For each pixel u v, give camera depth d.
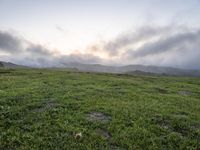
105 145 15.94
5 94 27.92
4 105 23.09
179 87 56.41
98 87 40.22
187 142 17.55
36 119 19.59
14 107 22.39
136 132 18.45
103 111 23.16
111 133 17.91
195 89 54.25
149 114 23.55
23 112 21.14
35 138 16.09
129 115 22.58
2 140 15.38
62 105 24.28
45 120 19.39
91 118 21.17
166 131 19.33
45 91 31.83
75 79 52.88
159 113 24.41
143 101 30.31
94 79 55.03
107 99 29.20
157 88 47.78
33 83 40.34
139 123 20.48
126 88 42.38
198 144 17.45
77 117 20.67
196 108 29.98
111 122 20.11
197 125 22.09
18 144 15.26
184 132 19.81
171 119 22.66
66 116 20.67
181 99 35.66
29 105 23.38
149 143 16.92
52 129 17.67
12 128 17.39
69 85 40.75
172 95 39.53
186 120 22.81
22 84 38.47
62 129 17.72
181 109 28.08
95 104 25.88
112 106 25.41
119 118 21.44
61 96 28.75
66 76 59.81
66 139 16.27
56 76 58.94
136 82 56.59
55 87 37.03
